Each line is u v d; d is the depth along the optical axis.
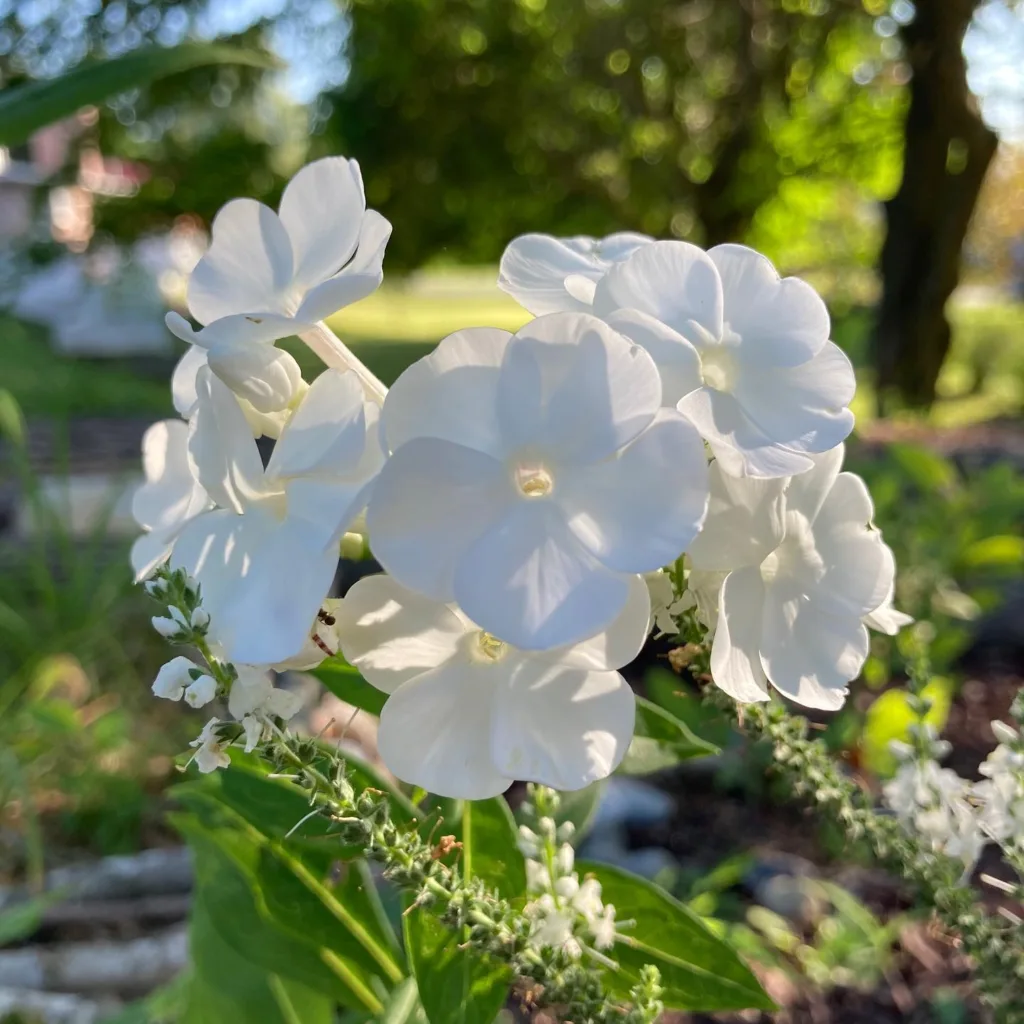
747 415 0.10
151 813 0.34
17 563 0.50
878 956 0.26
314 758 0.10
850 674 0.12
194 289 0.11
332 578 0.09
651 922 0.14
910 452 0.45
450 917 0.11
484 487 0.09
